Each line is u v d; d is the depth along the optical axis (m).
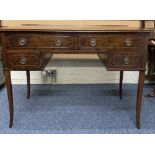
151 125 1.84
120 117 1.98
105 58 1.71
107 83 2.85
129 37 1.60
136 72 2.83
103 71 2.83
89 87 2.74
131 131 1.75
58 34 1.58
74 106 2.21
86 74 2.83
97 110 2.12
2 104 2.22
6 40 1.59
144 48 1.62
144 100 2.35
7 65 1.63
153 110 2.12
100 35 1.59
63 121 1.91
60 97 2.43
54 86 2.77
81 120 1.93
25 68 1.64
